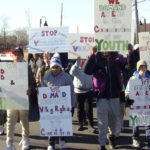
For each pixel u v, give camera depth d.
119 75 8.42
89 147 9.17
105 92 8.31
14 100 8.39
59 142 9.00
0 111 10.12
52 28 10.34
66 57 11.36
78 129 10.83
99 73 8.34
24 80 8.33
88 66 8.33
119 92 8.46
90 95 10.45
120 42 8.25
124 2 8.17
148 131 8.70
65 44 10.31
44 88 8.20
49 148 8.55
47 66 10.45
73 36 11.42
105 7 8.16
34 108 13.00
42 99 8.23
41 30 10.39
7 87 8.38
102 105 8.34
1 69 8.34
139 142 8.92
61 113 8.21
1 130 10.34
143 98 8.41
